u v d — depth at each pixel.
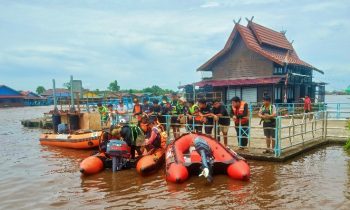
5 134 21.84
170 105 14.22
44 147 15.22
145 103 15.01
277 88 26.86
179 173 8.47
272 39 30.72
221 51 29.08
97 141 13.80
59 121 18.73
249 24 29.48
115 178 9.22
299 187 7.85
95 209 6.86
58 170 10.42
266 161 10.42
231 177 8.77
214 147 9.52
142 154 10.73
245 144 11.54
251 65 28.09
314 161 10.36
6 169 10.75
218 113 11.63
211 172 8.48
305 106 22.06
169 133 13.66
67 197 7.71
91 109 25.30
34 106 85.56
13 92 77.38
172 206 6.89
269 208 6.62
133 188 8.24
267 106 10.66
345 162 10.16
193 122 12.66
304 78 29.91
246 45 27.62
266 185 8.09
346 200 6.90
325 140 13.06
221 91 29.28
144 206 6.93
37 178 9.48
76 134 14.63
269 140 10.89
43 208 7.05
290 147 11.49
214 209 6.66
